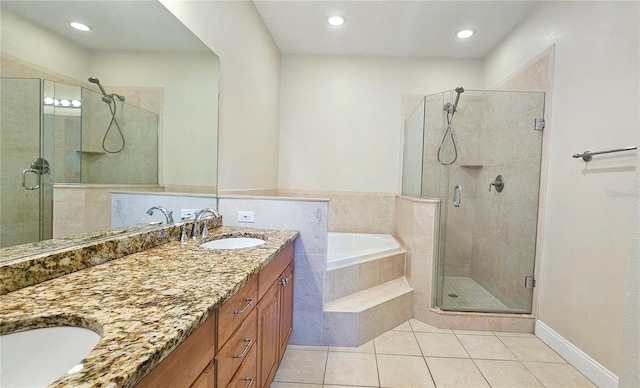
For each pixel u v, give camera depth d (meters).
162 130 1.47
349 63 3.38
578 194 1.86
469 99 2.86
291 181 3.45
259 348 1.28
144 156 1.37
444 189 2.82
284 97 3.41
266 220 2.02
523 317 2.28
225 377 0.92
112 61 1.16
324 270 2.03
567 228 1.96
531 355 1.98
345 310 2.06
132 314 0.68
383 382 1.68
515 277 2.45
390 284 2.61
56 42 0.93
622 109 1.55
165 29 1.45
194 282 0.91
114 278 0.93
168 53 1.48
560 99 2.05
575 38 1.91
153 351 0.53
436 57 3.33
